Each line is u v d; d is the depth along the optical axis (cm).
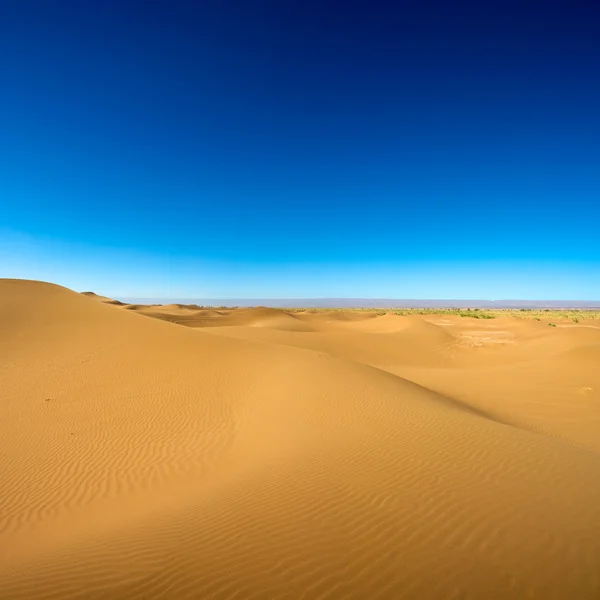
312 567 394
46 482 852
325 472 653
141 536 489
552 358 2662
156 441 1078
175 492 746
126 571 405
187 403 1390
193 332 2400
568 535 443
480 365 3119
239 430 1103
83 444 1073
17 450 1037
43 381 1695
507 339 4394
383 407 1126
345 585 367
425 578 373
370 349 3662
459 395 1869
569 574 377
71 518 685
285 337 3850
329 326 6325
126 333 2414
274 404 1254
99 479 862
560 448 780
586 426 1402
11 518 698
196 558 421
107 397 1484
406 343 3906
